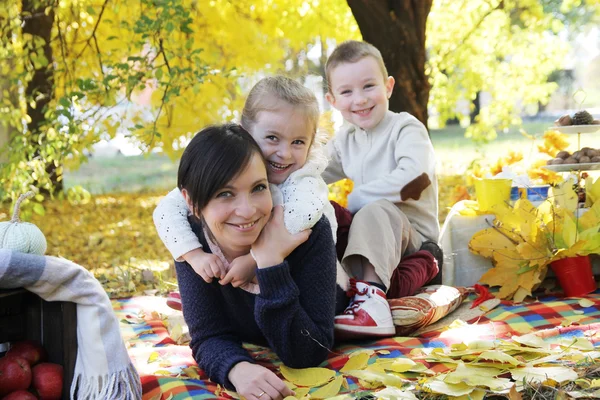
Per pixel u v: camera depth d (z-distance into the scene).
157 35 5.07
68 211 9.12
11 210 5.40
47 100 6.75
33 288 1.93
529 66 7.87
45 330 2.04
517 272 3.13
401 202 3.21
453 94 7.91
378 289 2.65
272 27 7.18
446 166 10.84
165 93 5.04
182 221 2.32
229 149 2.07
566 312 2.87
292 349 2.23
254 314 2.21
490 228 3.25
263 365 2.42
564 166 3.48
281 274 2.13
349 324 2.53
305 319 2.20
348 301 2.70
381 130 3.41
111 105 5.12
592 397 1.92
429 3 5.18
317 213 2.18
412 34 5.12
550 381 2.01
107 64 5.17
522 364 2.12
